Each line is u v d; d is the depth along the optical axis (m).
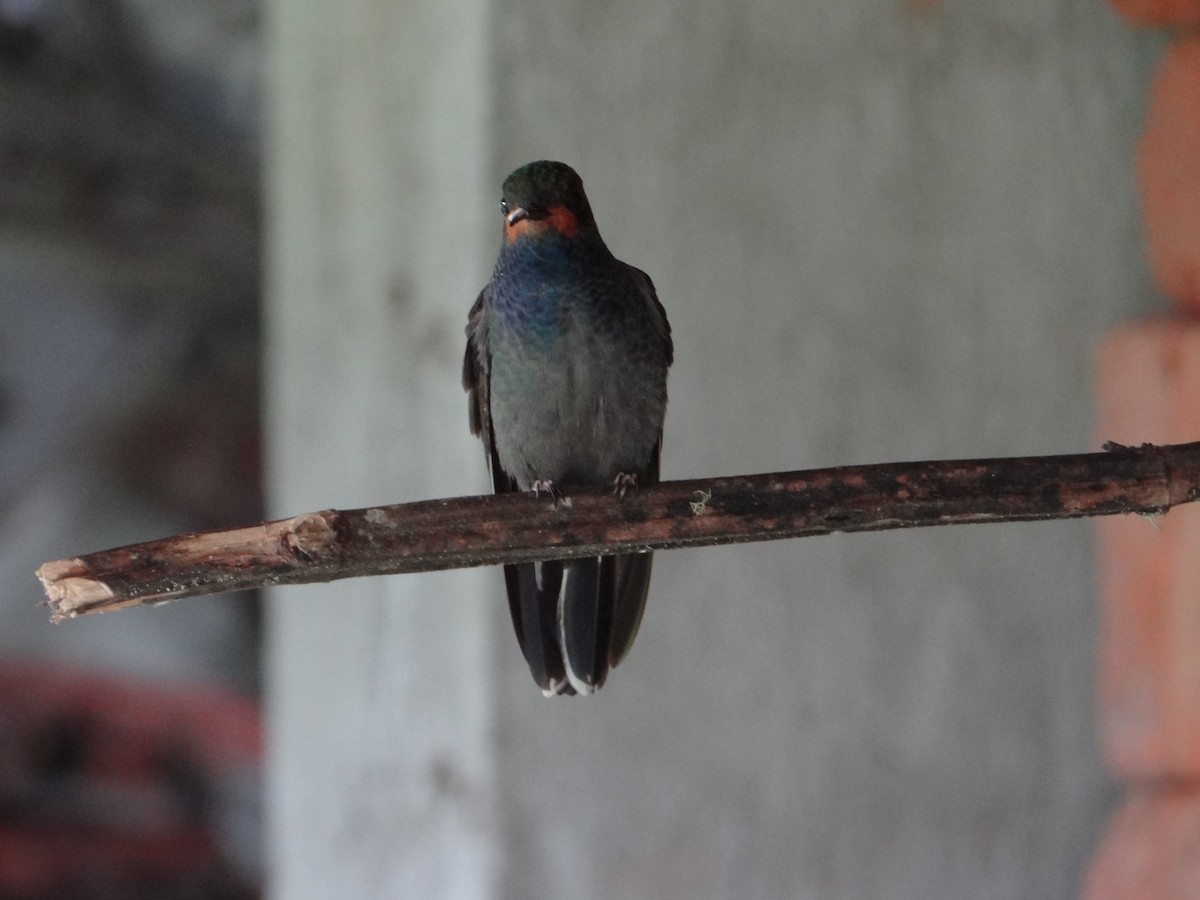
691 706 8.31
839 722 8.55
